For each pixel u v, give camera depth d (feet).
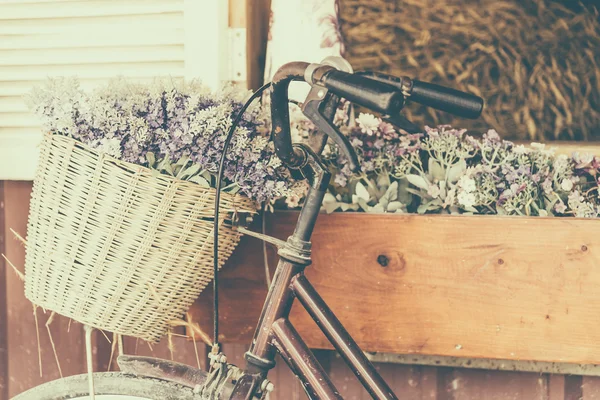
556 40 8.25
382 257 6.27
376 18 8.55
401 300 6.26
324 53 6.53
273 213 6.36
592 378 6.51
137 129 5.35
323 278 6.33
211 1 6.47
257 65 6.91
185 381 5.54
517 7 8.57
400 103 4.78
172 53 6.58
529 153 6.26
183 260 5.47
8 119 6.80
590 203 6.17
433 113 7.95
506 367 6.53
